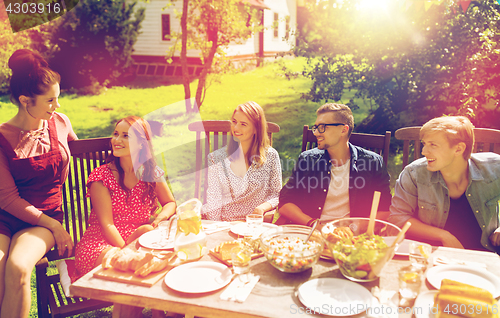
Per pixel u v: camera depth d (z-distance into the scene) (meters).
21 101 2.32
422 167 2.29
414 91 5.27
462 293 1.29
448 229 2.33
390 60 5.52
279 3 18.77
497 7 5.08
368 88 5.86
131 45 13.13
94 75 12.12
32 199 2.40
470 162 2.22
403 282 1.41
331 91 6.07
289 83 12.49
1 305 2.01
